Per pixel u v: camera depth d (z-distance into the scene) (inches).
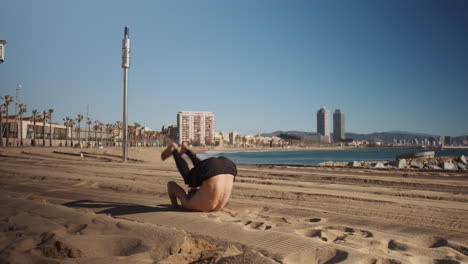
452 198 337.7
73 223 182.4
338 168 732.7
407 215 253.4
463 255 151.6
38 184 396.8
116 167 697.6
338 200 316.5
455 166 968.9
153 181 450.6
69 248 138.3
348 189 395.2
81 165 729.6
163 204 274.2
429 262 143.2
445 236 182.2
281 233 168.9
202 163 223.5
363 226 204.2
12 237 157.1
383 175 566.6
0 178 453.7
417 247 161.0
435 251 156.3
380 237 178.9
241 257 123.6
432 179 504.4
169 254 135.5
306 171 651.5
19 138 3115.2
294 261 135.1
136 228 163.9
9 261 124.8
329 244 151.1
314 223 210.7
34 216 198.2
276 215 235.5
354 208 280.5
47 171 551.8
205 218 203.5
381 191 380.5
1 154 1093.8
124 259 128.4
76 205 268.5
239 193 355.3
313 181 480.7
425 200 325.4
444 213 261.3
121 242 148.0
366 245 165.2
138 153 1364.4
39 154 1176.8
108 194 328.5
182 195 234.8
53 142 3560.5
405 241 173.2
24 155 1102.4
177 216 210.5
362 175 564.7
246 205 270.4
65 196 315.3
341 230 197.8
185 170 227.8
